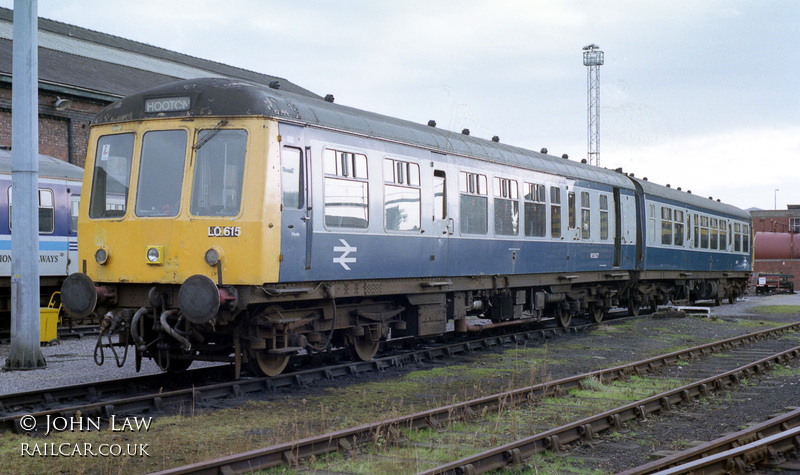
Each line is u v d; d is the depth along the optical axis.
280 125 8.73
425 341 14.05
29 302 10.80
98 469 5.76
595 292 18.25
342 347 11.98
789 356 12.25
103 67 25.69
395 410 7.38
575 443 6.60
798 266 54.44
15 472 5.61
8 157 15.17
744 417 7.84
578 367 11.43
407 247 11.00
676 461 5.54
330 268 9.49
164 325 8.59
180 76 29.88
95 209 9.25
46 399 7.93
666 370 11.14
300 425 7.29
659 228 21.53
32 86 10.94
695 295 26.41
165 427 7.10
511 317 14.66
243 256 8.38
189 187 8.63
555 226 15.50
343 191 9.73
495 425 7.12
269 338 9.25
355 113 10.59
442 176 11.93
